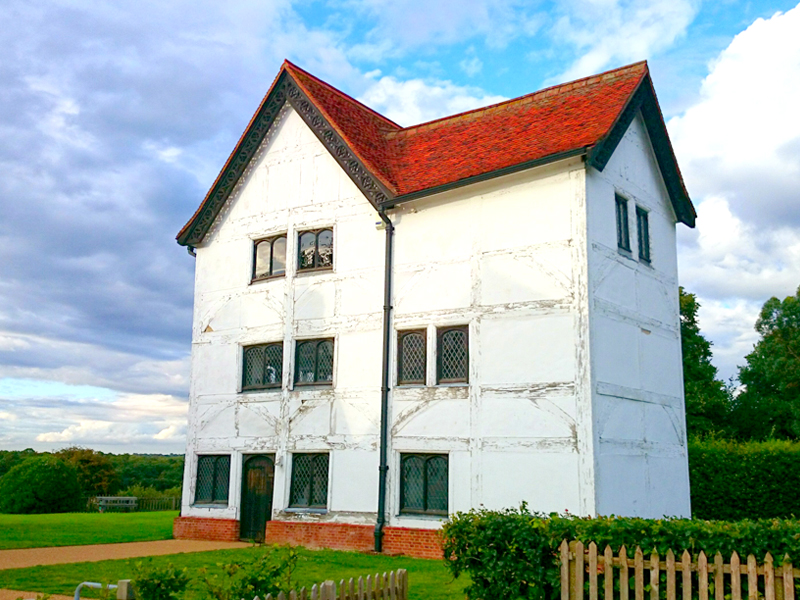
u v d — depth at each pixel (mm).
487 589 9562
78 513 32562
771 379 46531
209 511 20688
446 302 17422
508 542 9430
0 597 10805
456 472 16516
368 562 15578
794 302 48219
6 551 16609
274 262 21156
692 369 36031
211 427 21281
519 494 15594
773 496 21766
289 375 19875
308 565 14836
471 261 17219
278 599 7180
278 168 21469
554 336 15773
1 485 34906
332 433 18719
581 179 16031
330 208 20047
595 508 14656
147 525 24062
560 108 18672
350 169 19469
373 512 17594
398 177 19547
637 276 17875
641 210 18859
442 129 21047
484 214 17234
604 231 16641
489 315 16734
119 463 77250
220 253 22344
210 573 13359
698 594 8117
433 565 15156
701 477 22797
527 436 15719
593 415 15062
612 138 16703
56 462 35875
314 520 18500
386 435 17703
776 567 7801
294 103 21094
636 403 16875
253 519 19906
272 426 19938
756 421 43531
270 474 19828
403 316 18031
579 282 15648
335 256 19688
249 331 21078
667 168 19750
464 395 16734
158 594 7473
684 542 8289
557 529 9133
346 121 21000
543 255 16219
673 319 19531
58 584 12195
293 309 20172
